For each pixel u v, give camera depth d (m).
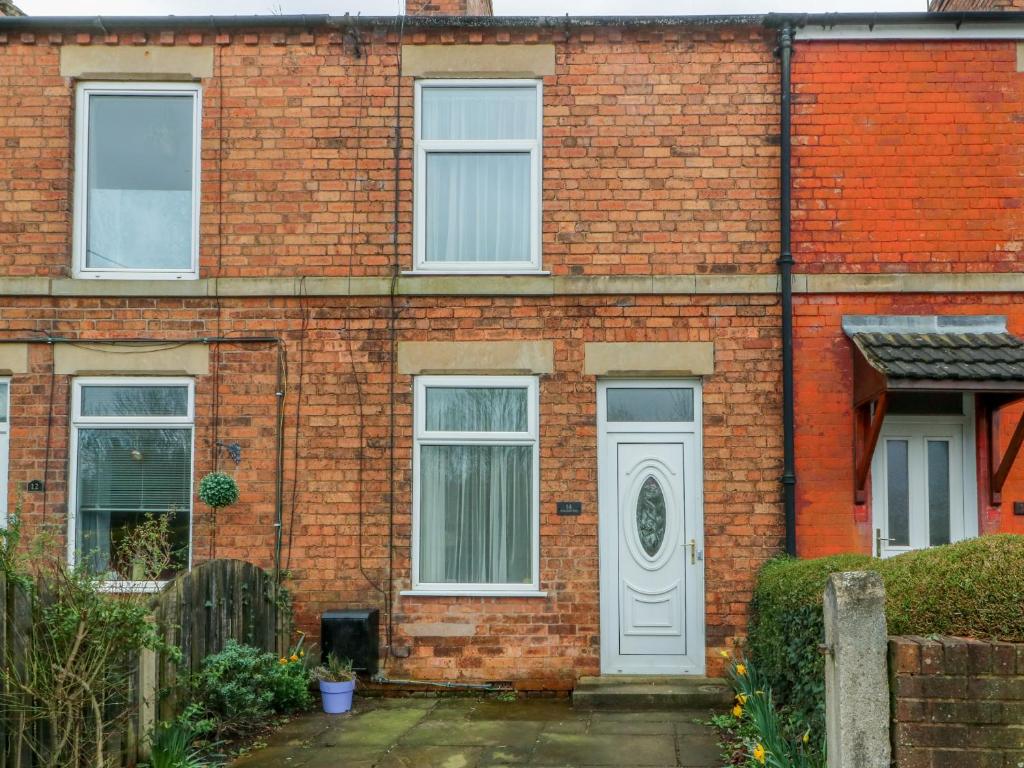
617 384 8.45
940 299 8.23
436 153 8.70
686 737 6.80
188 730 5.98
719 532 8.18
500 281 8.34
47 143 8.51
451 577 8.42
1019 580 4.23
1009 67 8.35
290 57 8.58
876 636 4.07
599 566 8.27
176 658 5.70
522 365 8.33
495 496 8.45
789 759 5.12
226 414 8.37
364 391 8.38
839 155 8.35
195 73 8.56
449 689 8.16
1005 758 3.93
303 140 8.54
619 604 8.31
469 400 8.49
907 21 8.27
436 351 8.37
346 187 8.51
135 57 8.55
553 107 8.52
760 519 8.16
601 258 8.41
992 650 3.99
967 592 4.27
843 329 8.20
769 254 8.34
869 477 8.18
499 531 8.43
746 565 8.14
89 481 8.42
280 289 8.39
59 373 8.36
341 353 8.40
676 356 8.28
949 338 7.91
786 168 8.30
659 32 8.50
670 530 8.33
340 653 7.95
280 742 6.69
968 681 3.98
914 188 8.31
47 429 8.31
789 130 8.34
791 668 6.11
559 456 8.29
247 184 8.52
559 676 8.15
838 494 8.13
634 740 6.72
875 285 8.20
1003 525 8.10
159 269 8.61
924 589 4.38
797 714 5.76
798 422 8.20
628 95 8.49
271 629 7.93
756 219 8.37
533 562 8.33
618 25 8.48
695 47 8.49
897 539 8.19
